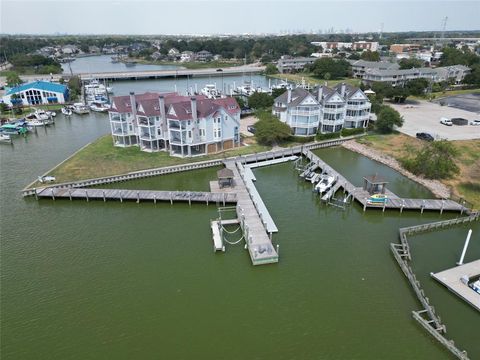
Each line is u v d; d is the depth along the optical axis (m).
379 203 53.75
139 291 37.56
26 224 50.12
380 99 117.25
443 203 54.22
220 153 74.94
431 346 31.22
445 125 94.81
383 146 81.06
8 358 30.09
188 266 41.47
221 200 55.22
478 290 35.72
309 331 32.72
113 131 78.38
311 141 84.19
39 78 164.88
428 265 41.78
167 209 54.34
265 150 77.31
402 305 35.78
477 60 179.50
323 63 182.50
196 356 30.22
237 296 36.97
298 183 64.12
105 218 51.81
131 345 31.28
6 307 35.31
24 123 97.75
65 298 36.53
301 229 49.31
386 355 30.31
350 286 38.44
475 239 47.34
